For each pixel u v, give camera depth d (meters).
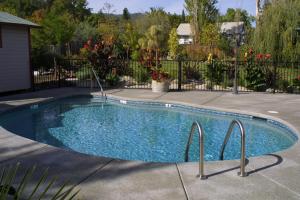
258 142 7.21
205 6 34.47
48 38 20.59
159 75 12.68
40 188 3.99
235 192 3.92
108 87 14.09
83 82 14.81
